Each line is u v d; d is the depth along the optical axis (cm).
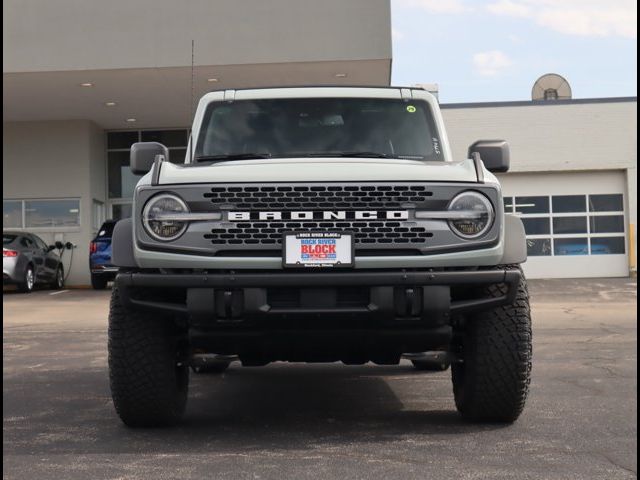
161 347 499
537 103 2661
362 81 2105
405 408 599
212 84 2109
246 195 464
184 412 576
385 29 1892
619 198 2650
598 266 2645
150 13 1914
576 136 2647
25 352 958
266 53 1900
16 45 1927
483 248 467
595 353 899
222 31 1905
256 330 470
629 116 2627
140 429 526
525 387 503
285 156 595
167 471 416
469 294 498
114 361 497
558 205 2662
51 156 2609
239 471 415
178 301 496
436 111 622
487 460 435
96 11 1920
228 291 458
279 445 475
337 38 1897
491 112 2677
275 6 1903
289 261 457
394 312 461
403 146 602
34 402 629
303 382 733
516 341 493
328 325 466
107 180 2764
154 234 466
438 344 485
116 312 500
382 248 462
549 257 2656
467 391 516
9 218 2623
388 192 464
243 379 754
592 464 426
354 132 608
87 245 2602
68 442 487
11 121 2608
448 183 468
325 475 406
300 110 618
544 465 425
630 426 521
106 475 410
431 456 445
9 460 443
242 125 612
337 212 463
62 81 2047
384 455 448
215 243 462
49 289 2331
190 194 465
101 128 2717
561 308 1547
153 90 2170
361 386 707
